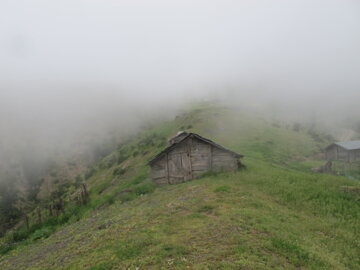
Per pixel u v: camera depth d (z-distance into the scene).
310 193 18.06
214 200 15.20
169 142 40.41
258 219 11.63
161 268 7.71
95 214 22.08
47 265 10.84
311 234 11.34
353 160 53.03
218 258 7.98
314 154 58.38
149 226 11.78
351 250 10.24
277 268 7.43
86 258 9.77
